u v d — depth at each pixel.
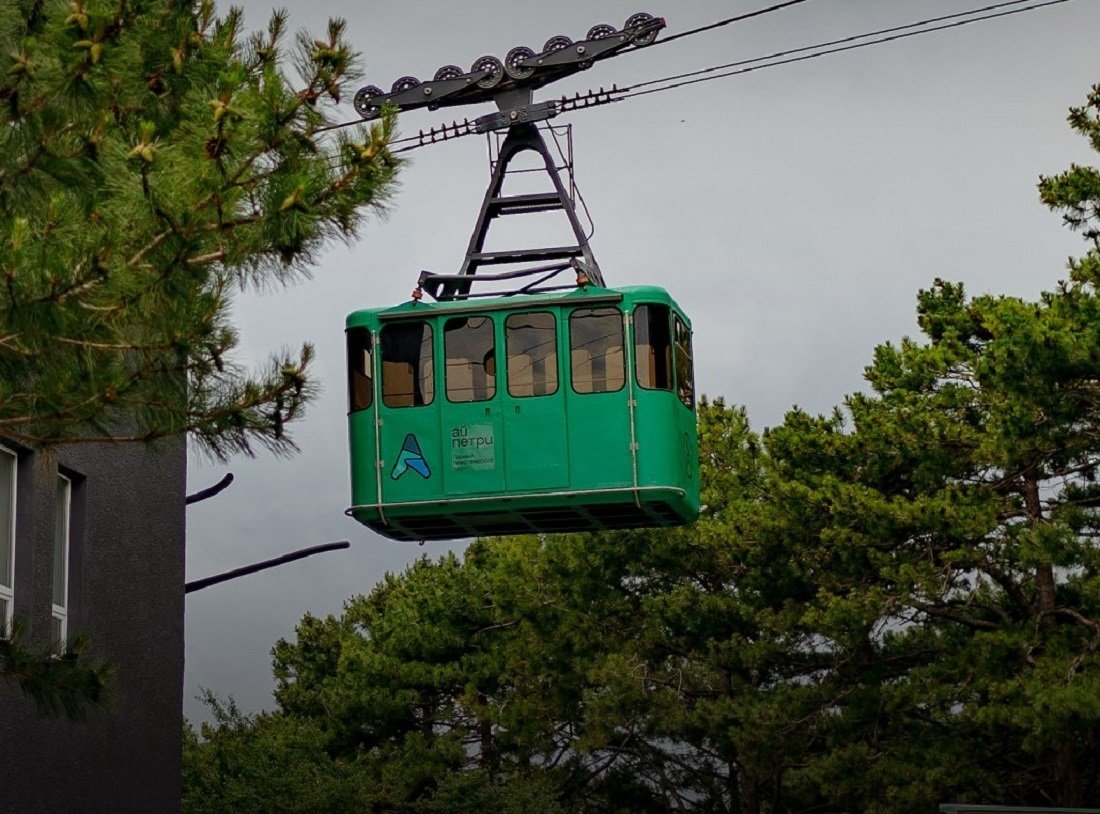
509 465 62.03
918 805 103.75
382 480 62.94
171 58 34.38
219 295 33.38
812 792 136.75
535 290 63.25
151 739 64.31
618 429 61.59
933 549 104.25
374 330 63.41
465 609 148.00
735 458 128.25
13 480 54.22
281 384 34.47
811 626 104.75
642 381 61.69
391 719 152.62
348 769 122.19
